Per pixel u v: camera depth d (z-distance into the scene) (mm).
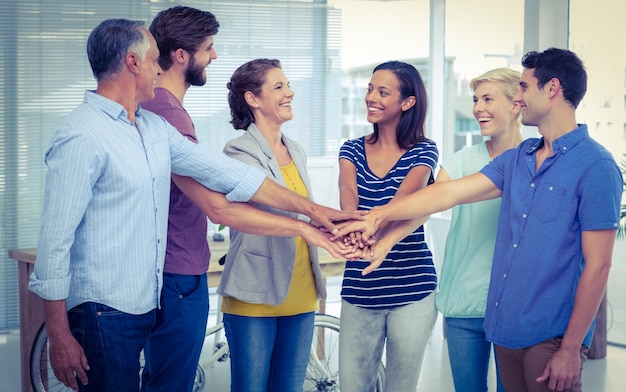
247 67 2801
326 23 7324
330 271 4145
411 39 7070
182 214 2744
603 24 5480
